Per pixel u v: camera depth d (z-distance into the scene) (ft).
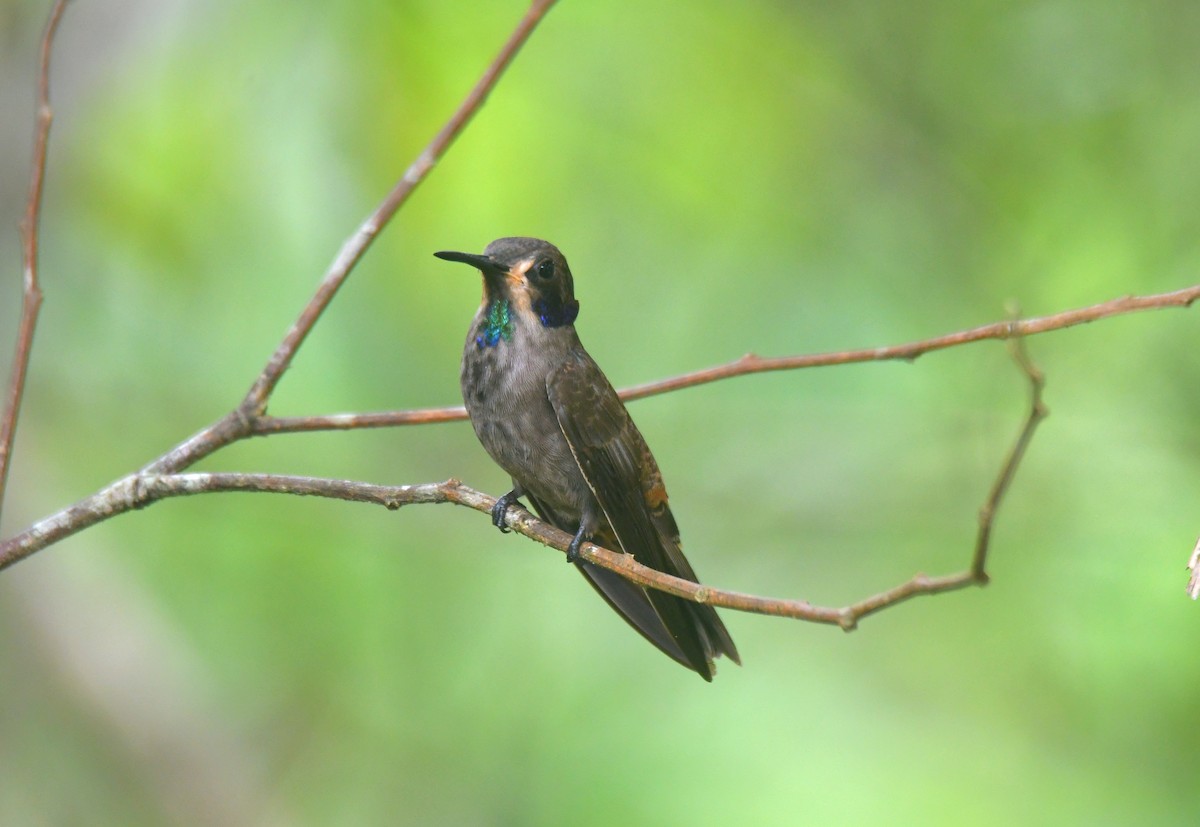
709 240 40.27
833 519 37.45
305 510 37.73
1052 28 37.93
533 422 22.35
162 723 35.76
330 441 38.37
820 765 34.55
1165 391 35.53
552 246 23.15
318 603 37.19
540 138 39.52
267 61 38.55
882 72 39.32
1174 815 31.53
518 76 39.27
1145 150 37.14
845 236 39.52
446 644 36.83
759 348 39.27
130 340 39.65
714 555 37.81
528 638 36.70
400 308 38.63
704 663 22.09
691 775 34.58
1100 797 32.40
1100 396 36.22
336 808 35.37
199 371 39.42
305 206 38.88
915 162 39.22
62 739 36.22
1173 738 32.32
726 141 40.22
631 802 34.27
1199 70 37.06
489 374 22.43
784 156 40.01
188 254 38.88
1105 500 35.32
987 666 35.35
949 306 38.55
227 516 37.83
